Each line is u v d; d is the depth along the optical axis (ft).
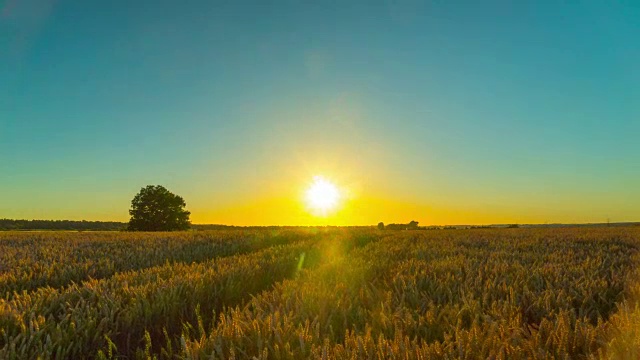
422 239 72.43
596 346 11.98
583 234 91.40
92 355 15.15
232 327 13.64
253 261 34.14
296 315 15.47
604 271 28.02
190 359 11.67
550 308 17.08
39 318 16.05
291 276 32.19
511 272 26.40
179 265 33.86
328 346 11.75
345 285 22.06
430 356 11.16
